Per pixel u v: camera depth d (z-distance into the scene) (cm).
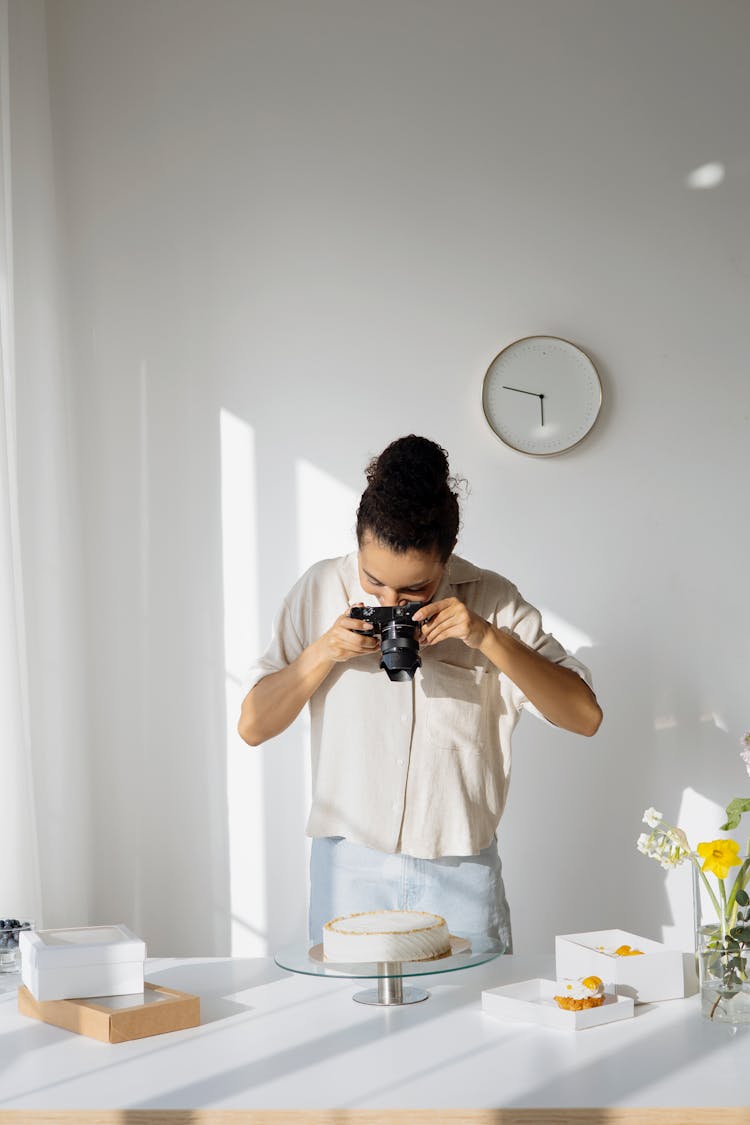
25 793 237
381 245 296
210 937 285
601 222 296
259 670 194
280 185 298
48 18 300
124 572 291
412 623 167
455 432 292
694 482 291
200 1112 115
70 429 291
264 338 295
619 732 286
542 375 290
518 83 299
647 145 297
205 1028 141
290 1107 115
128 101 300
